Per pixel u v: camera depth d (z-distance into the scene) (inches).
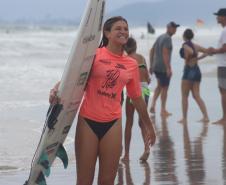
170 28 1749.5
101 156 722.2
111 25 725.3
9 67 3432.6
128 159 1125.1
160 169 1039.6
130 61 732.0
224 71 1529.3
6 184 943.0
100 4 703.1
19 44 6215.6
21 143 1279.5
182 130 1487.5
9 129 1449.3
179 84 2682.1
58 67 3644.2
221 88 1560.0
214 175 992.2
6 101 2015.3
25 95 2194.9
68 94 702.5
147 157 1102.4
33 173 715.4
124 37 724.7
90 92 721.0
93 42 707.4
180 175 992.9
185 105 1635.1
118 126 721.0
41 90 2373.3
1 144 1263.5
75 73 696.4
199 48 1626.5
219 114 1785.2
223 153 1181.1
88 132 716.7
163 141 1323.8
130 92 745.0
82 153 718.5
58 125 706.8
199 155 1163.3
